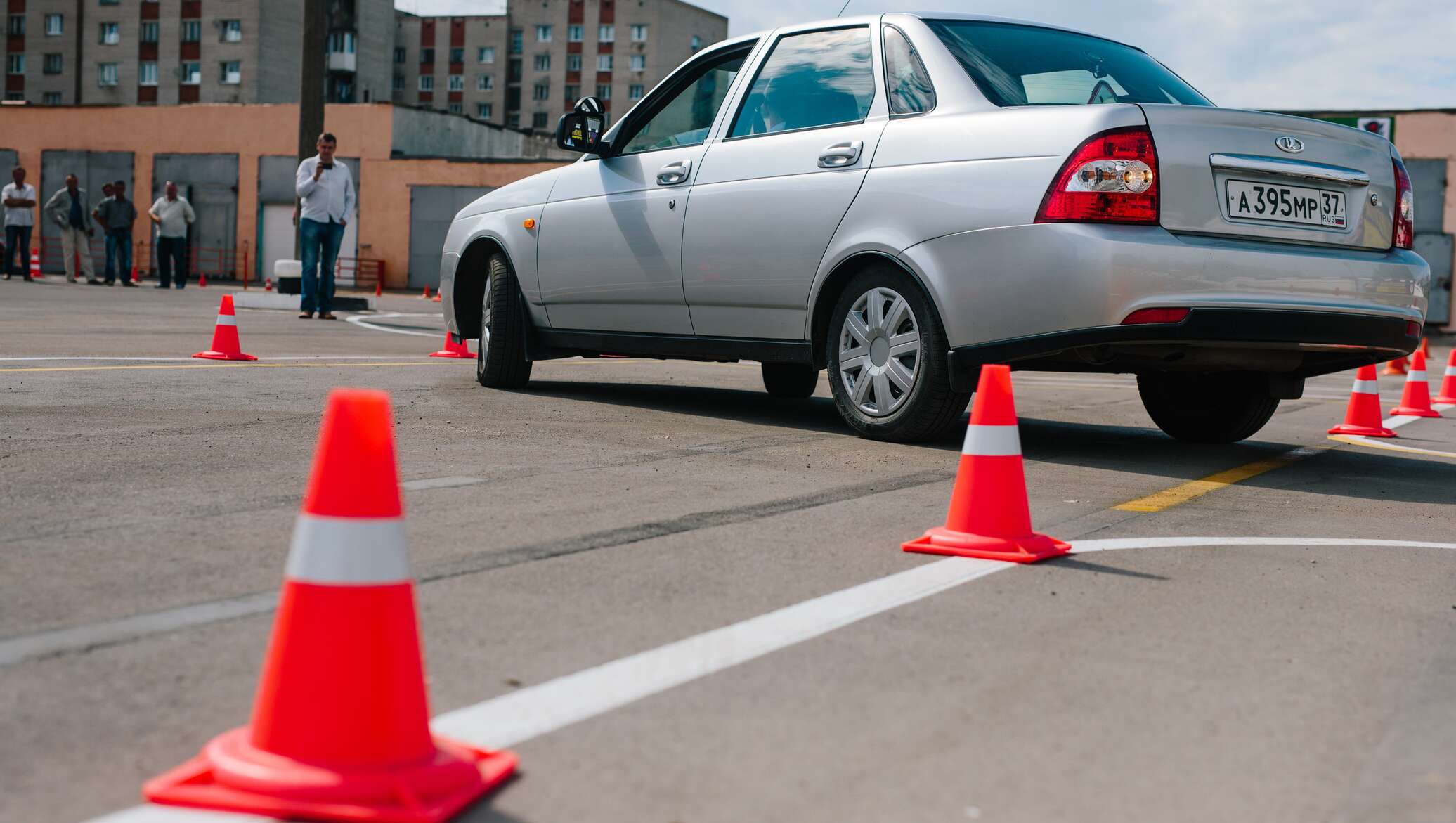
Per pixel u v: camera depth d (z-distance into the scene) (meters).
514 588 2.90
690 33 92.75
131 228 23.22
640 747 2.01
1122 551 3.58
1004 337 4.94
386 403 1.83
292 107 38.72
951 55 5.41
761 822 1.76
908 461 4.99
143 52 72.94
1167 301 4.68
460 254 7.52
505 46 92.69
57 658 2.29
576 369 9.33
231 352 8.33
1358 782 1.98
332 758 1.72
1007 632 2.72
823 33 6.00
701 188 6.08
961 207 5.02
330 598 1.75
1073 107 4.90
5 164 41.22
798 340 5.77
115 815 1.68
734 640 2.57
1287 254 4.86
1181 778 1.97
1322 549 3.73
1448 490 5.08
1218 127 4.87
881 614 2.81
